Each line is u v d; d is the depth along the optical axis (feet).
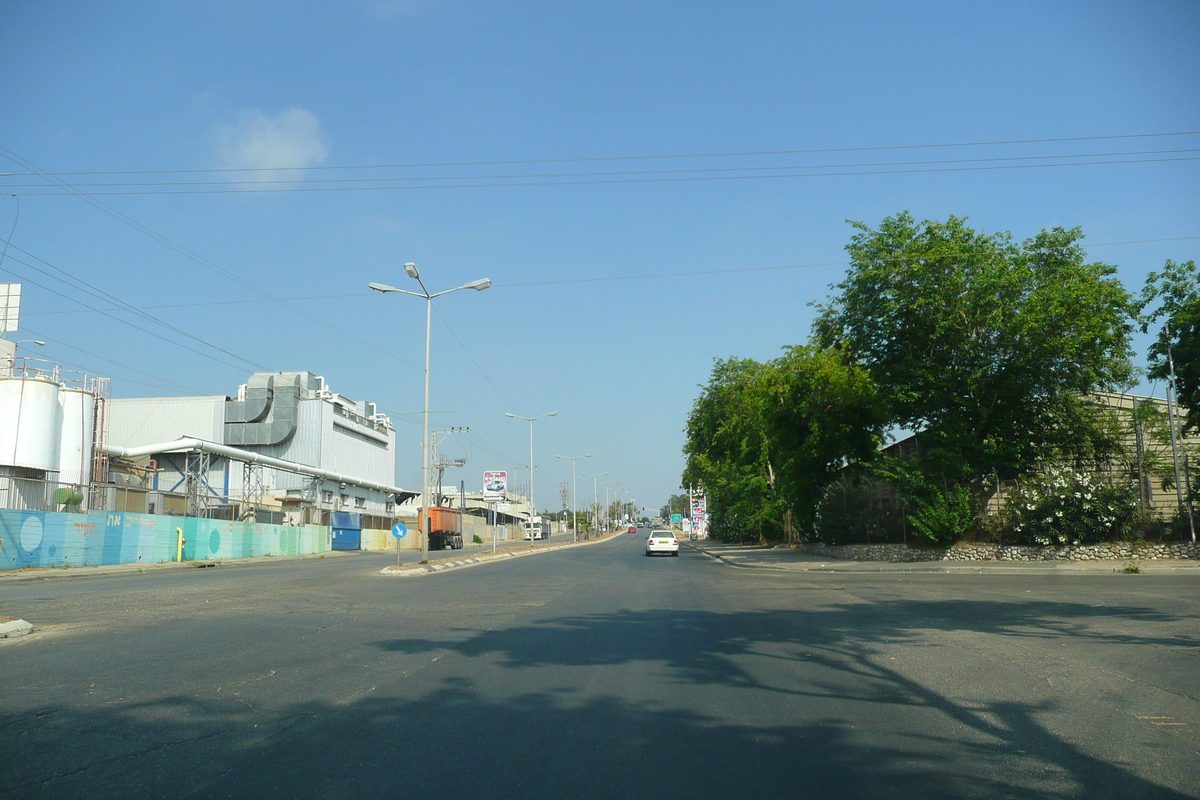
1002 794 16.81
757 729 21.84
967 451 103.09
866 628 41.42
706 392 187.42
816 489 131.03
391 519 266.36
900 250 102.94
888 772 18.26
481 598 58.70
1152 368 99.91
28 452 125.70
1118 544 94.99
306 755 19.39
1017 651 33.78
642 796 16.74
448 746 20.18
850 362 112.27
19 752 19.57
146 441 241.35
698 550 193.47
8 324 143.33
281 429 241.35
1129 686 26.78
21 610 50.19
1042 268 104.78
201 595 61.77
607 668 30.32
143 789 17.04
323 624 42.93
